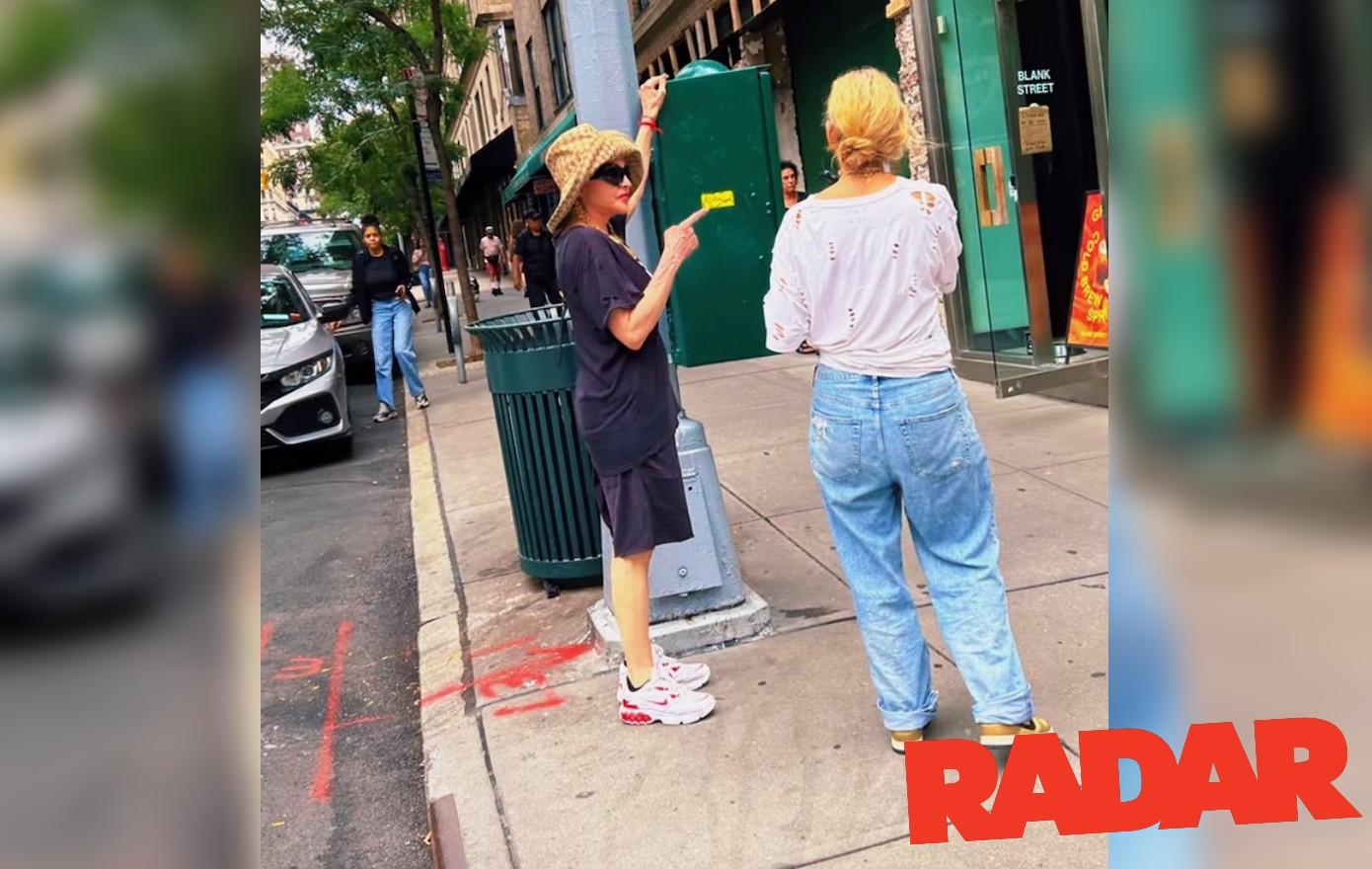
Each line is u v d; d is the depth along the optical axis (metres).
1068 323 6.93
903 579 2.90
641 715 3.31
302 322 8.62
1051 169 6.98
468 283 14.09
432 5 13.10
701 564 3.85
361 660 4.56
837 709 3.26
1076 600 3.82
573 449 4.46
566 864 2.69
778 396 8.08
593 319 3.12
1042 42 6.79
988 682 2.74
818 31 10.91
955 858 2.46
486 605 4.70
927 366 2.62
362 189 20.28
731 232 3.77
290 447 8.84
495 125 33.44
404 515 6.69
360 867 3.07
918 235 2.56
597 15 3.71
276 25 12.16
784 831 2.68
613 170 3.17
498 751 3.33
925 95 7.45
